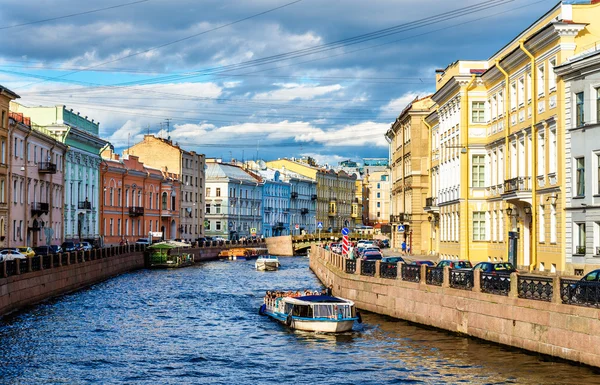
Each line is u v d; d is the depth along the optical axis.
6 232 62.59
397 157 90.81
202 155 126.38
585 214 37.25
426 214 77.62
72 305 44.28
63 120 80.44
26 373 26.97
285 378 26.31
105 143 92.31
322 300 35.94
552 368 25.25
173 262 82.62
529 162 44.44
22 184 67.06
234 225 133.62
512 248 47.59
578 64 37.22
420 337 32.12
